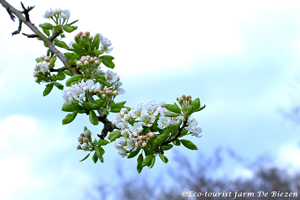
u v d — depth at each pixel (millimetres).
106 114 3422
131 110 3211
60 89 3836
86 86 3436
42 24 3883
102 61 3930
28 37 3873
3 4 3859
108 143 3385
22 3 3760
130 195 9734
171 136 3156
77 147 3562
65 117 3471
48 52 4051
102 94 3490
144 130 3195
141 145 3096
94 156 3527
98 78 3688
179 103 3131
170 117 3096
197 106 3113
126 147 3158
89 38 3795
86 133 3539
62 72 3855
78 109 3436
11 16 3859
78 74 3713
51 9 3943
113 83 3715
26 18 3848
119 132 3256
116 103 3520
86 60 3621
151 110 3180
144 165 3078
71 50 3965
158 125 3111
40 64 3730
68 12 3965
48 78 3807
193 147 3234
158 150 3158
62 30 3969
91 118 3398
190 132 3193
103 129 3459
